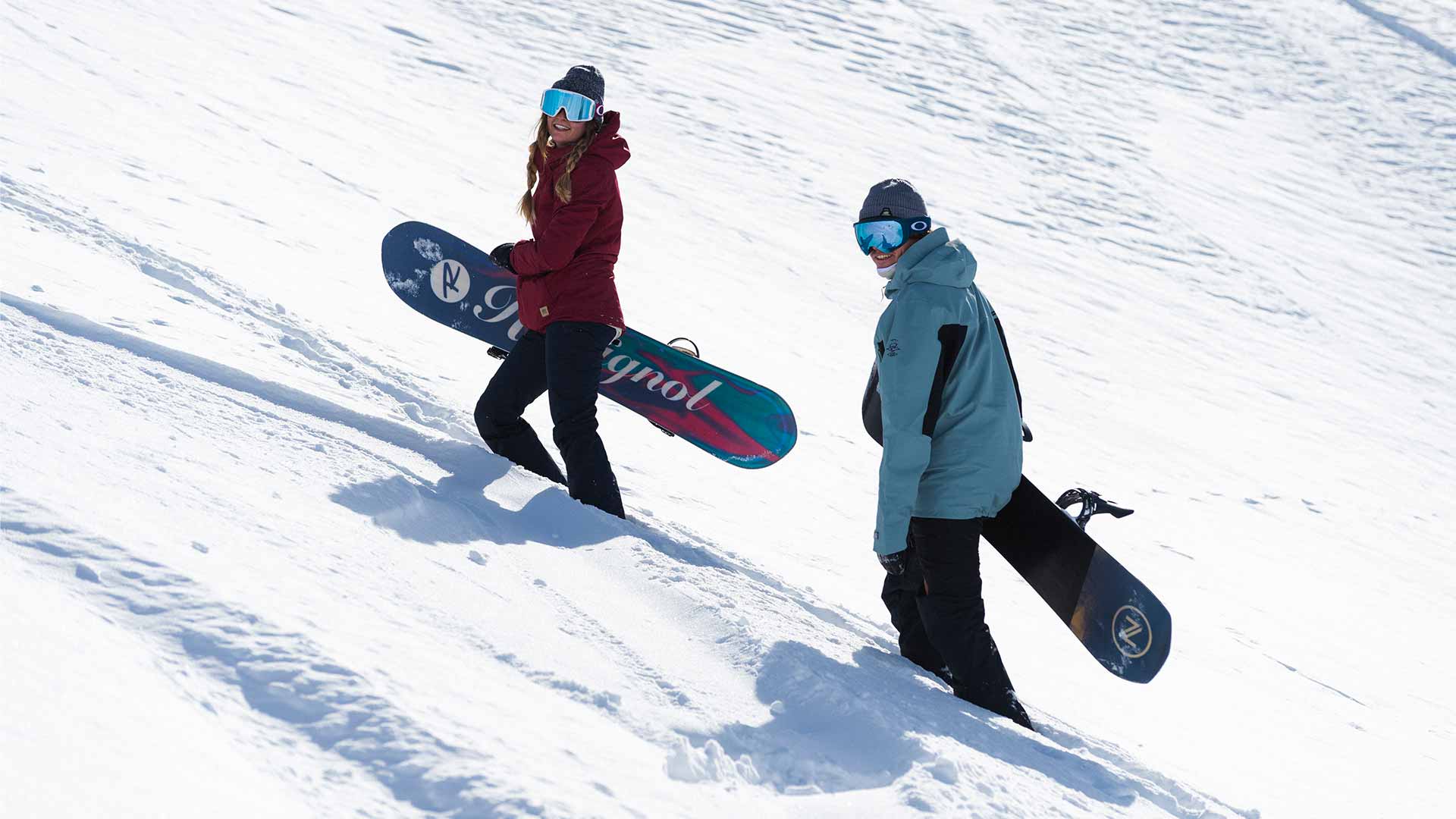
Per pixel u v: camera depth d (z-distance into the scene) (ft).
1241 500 87.45
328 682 14.33
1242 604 64.95
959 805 17.43
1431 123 208.54
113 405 23.66
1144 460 89.35
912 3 201.67
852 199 132.36
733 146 137.08
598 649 20.11
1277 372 122.83
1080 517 28.48
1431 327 147.43
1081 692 39.04
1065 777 21.74
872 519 57.93
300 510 21.36
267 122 91.15
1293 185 177.68
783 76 162.20
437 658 16.58
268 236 61.36
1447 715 56.54
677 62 156.25
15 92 66.85
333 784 12.78
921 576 28.60
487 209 93.86
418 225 38.91
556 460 44.83
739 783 16.57
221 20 116.78
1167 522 76.89
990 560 53.36
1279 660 56.34
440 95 122.42
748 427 37.50
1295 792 35.60
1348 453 107.04
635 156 126.41
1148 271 139.03
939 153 153.28
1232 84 208.13
